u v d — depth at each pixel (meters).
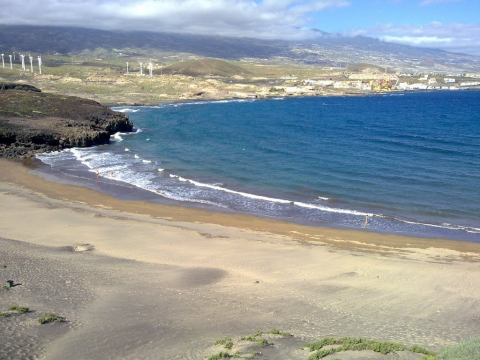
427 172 51.84
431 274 24.34
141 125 102.69
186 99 182.88
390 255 27.97
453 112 135.00
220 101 185.38
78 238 30.30
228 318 18.00
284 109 147.25
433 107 156.62
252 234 32.22
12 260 24.30
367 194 43.41
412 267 25.41
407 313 19.11
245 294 21.03
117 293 20.50
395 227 34.22
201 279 23.11
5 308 17.78
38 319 16.75
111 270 23.94
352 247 29.56
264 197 42.53
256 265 25.64
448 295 21.45
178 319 17.75
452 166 54.94
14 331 15.73
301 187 46.28
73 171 53.47
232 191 44.66
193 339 15.79
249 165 56.91
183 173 52.69
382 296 21.17
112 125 87.69
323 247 29.41
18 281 21.14
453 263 26.47
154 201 41.06
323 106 161.25
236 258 26.88
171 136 84.38
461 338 16.11
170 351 14.74
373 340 15.15
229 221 35.38
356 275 24.12
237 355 13.91
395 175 50.53
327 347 14.66
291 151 66.38
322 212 38.09
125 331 16.39
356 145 71.31
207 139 79.56
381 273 24.45
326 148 68.69
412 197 42.22
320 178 49.72
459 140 75.50
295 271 24.70
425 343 15.52
